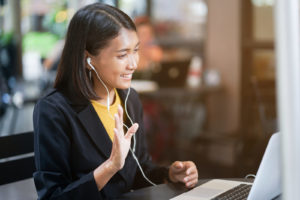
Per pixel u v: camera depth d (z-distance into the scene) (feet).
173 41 23.30
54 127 5.05
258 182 4.18
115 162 4.59
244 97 19.44
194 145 19.13
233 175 15.21
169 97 19.58
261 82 19.45
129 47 5.07
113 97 5.65
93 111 5.32
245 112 19.36
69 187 4.77
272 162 4.24
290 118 2.42
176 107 19.84
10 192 7.00
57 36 25.39
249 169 15.19
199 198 4.99
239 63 19.31
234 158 16.67
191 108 19.97
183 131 19.72
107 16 5.06
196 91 19.01
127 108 5.89
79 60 5.15
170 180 5.84
